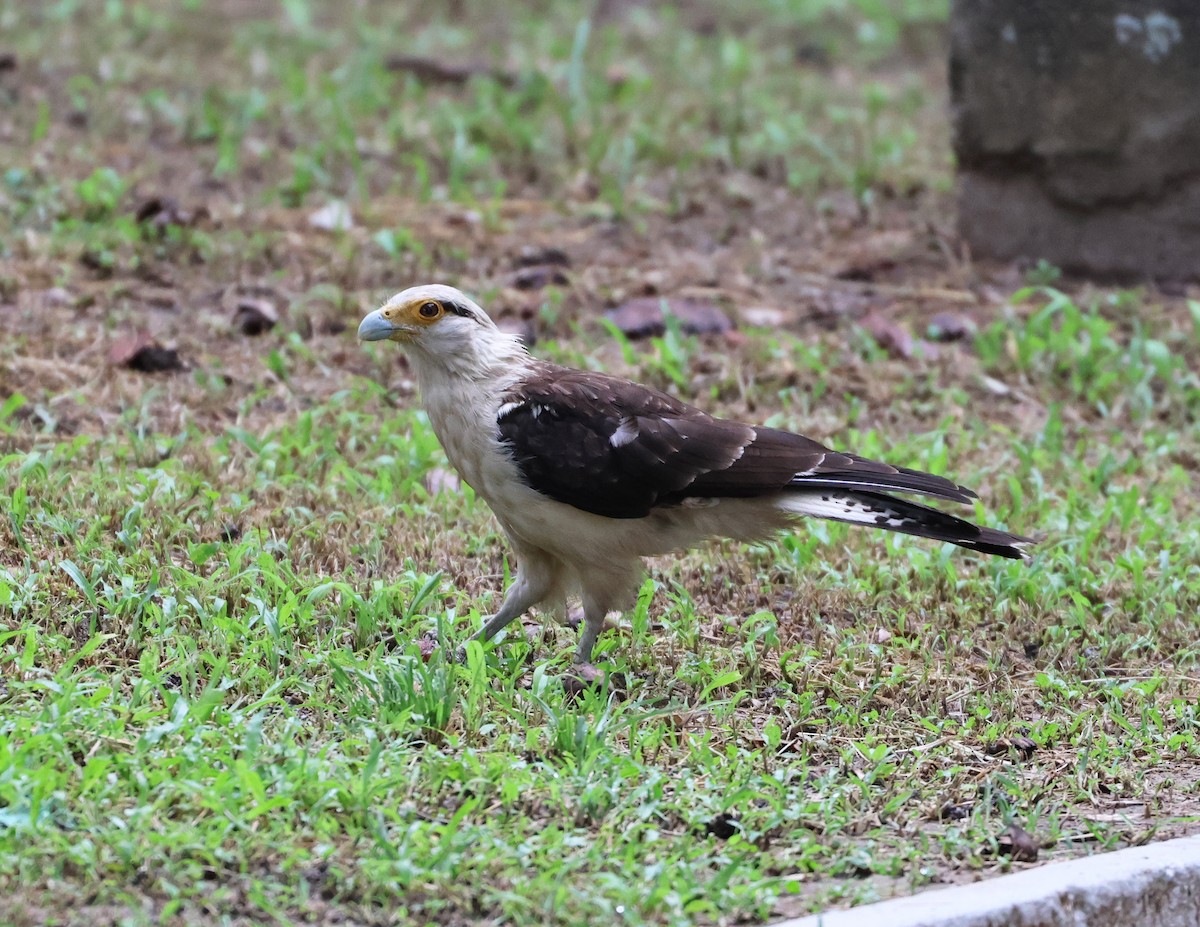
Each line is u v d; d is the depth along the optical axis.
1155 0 16.61
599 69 22.97
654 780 8.41
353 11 25.92
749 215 18.77
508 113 20.34
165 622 9.76
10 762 7.75
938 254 17.92
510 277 16.61
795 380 14.94
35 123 19.36
